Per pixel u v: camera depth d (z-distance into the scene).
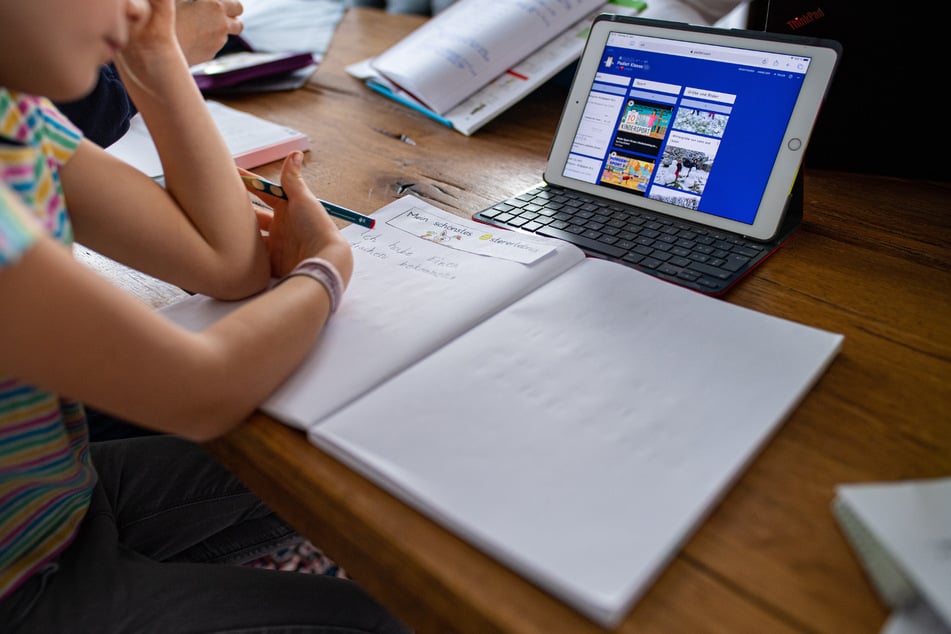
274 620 0.60
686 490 0.42
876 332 0.59
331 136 1.05
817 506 0.43
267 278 0.68
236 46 1.40
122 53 0.63
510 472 0.44
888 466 0.45
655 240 0.73
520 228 0.77
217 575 0.62
